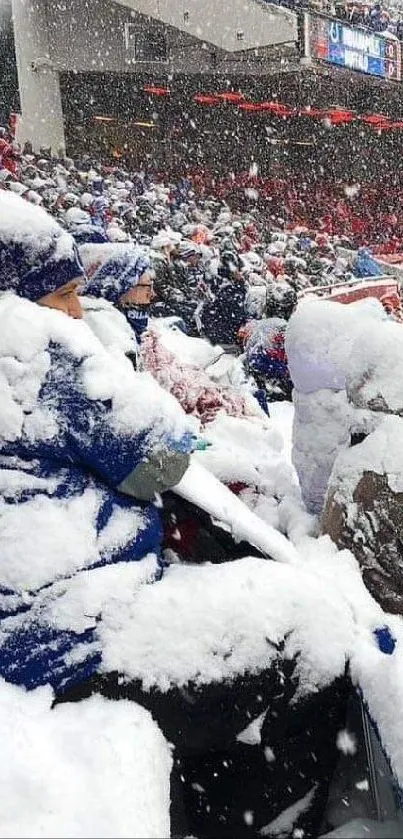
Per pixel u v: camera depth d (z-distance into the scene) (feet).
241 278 36.14
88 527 6.33
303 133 100.89
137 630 6.15
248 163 98.17
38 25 79.10
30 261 7.04
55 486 6.32
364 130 104.53
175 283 35.73
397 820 6.69
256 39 78.79
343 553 8.40
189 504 8.00
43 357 6.43
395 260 60.70
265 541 7.72
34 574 6.05
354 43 84.23
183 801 6.68
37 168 57.82
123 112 88.69
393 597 8.18
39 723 5.81
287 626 6.47
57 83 81.76
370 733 6.84
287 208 93.04
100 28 80.12
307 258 49.14
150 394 6.59
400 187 105.91
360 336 9.25
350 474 8.72
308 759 6.73
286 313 28.96
